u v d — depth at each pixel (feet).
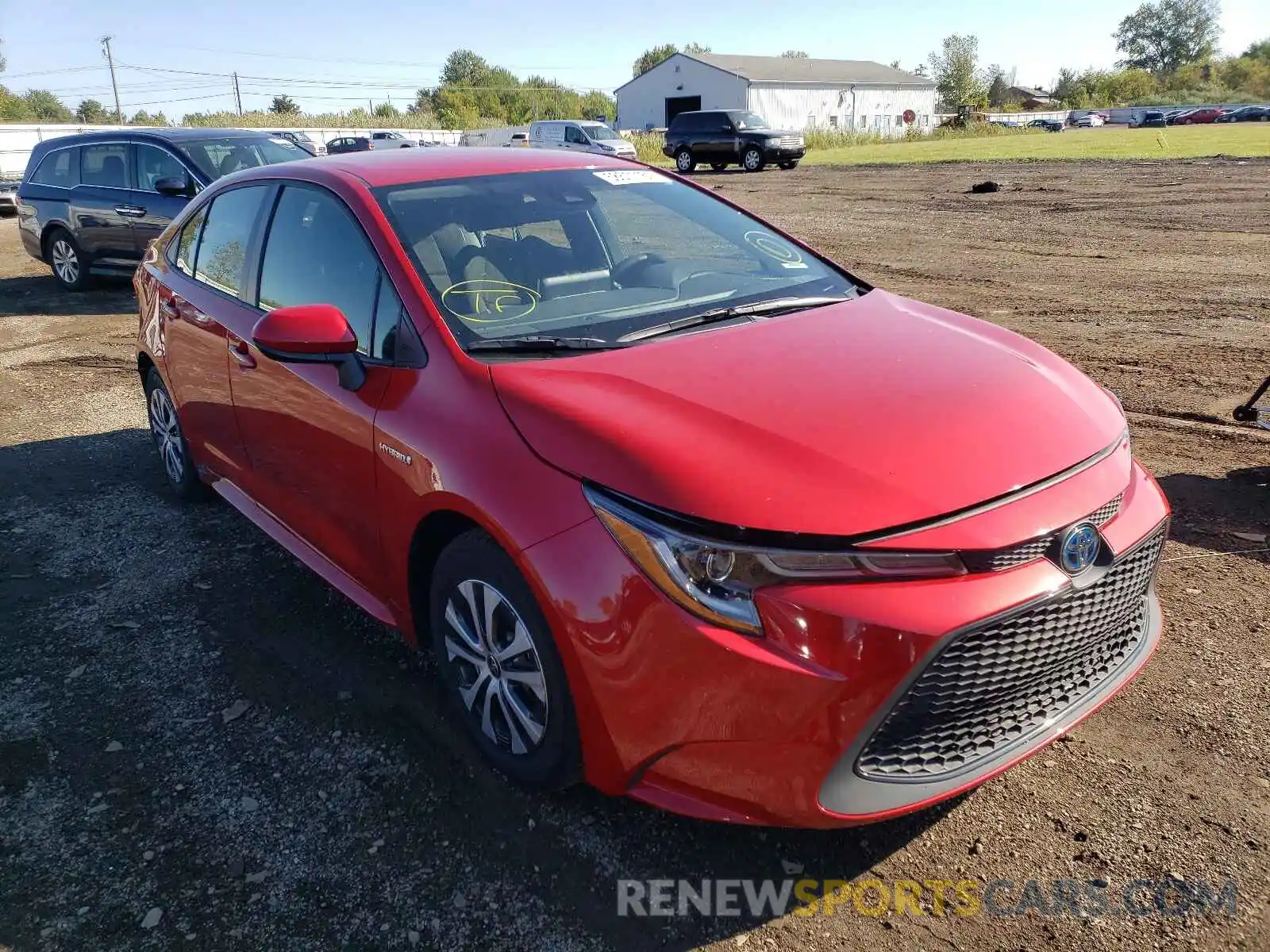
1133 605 8.33
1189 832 8.18
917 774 7.20
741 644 6.79
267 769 9.50
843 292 11.53
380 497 9.59
